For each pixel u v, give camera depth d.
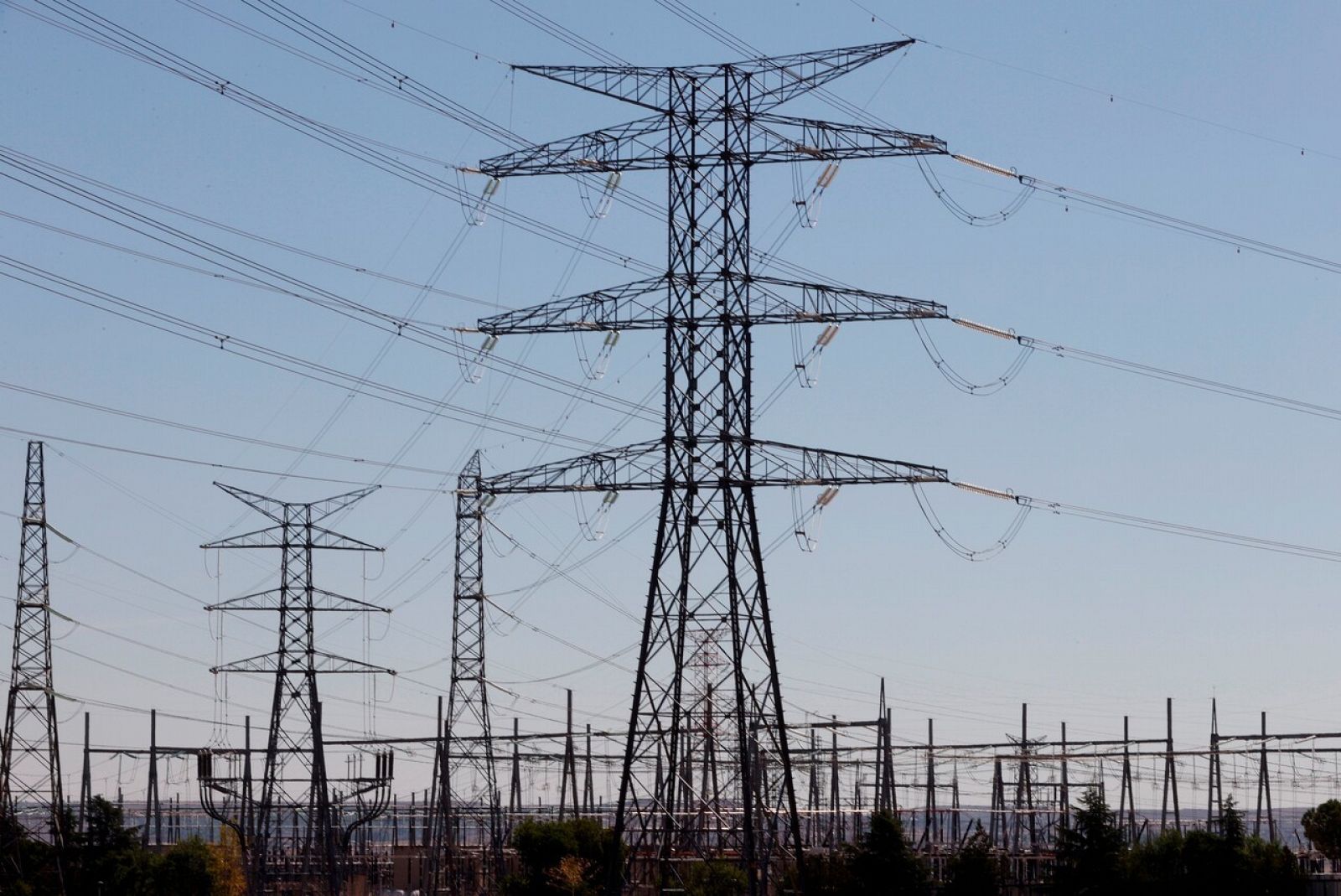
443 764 178.50
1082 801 150.62
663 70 102.19
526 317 102.06
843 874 137.12
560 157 102.12
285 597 172.12
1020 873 165.38
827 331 102.31
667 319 100.94
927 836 174.00
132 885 171.38
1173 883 146.25
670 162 101.69
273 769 171.38
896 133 100.75
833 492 101.94
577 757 185.25
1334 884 151.00
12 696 150.25
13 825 153.25
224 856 190.75
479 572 178.50
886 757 179.38
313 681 172.00
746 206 101.62
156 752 179.50
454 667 177.00
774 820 113.31
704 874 118.94
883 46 98.88
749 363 100.94
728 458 100.06
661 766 120.88
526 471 103.31
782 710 98.88
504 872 183.25
